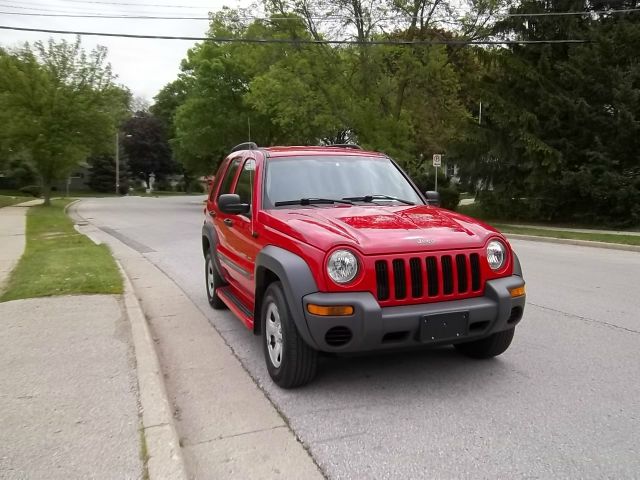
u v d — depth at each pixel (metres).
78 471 3.10
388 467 3.31
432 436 3.69
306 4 23.41
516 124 21.84
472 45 24.05
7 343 5.33
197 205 39.00
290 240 4.32
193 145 37.53
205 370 5.01
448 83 23.64
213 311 7.20
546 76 22.45
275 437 3.71
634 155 19.94
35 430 3.57
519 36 23.27
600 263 11.55
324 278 3.96
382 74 23.55
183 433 3.79
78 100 30.64
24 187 55.53
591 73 20.45
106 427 3.61
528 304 7.50
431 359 5.15
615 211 20.22
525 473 3.23
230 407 4.20
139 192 75.62
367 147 23.27
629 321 6.57
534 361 5.12
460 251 4.25
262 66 26.02
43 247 13.24
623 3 21.66
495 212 24.92
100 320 6.13
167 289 8.66
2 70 29.31
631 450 3.48
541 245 15.57
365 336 3.91
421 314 4.00
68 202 40.12
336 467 3.32
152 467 3.13
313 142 32.50
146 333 5.66
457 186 30.05
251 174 5.70
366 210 4.93
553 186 21.52
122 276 8.80
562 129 21.59
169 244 14.86
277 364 4.55
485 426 3.82
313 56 23.94
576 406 4.13
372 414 4.03
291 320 4.24
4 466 3.14
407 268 4.06
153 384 4.32
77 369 4.64
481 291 4.32
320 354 4.38
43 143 30.12
